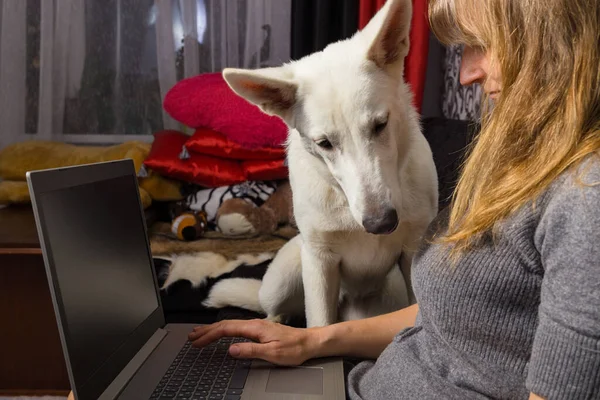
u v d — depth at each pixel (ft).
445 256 2.52
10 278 5.83
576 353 1.77
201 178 7.95
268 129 7.89
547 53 2.09
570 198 1.87
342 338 3.50
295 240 6.14
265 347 3.34
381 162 3.98
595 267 1.74
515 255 2.24
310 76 4.19
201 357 3.50
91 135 9.67
